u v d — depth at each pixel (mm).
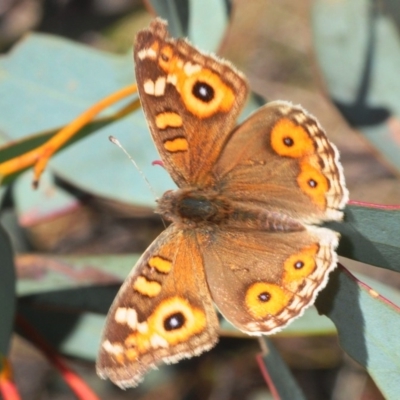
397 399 309
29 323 336
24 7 406
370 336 310
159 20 311
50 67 360
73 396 399
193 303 313
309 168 313
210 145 320
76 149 352
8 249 323
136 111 352
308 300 308
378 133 351
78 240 403
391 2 352
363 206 308
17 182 365
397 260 312
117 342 310
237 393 386
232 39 447
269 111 316
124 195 350
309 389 390
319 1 356
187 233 317
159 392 388
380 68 353
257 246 314
